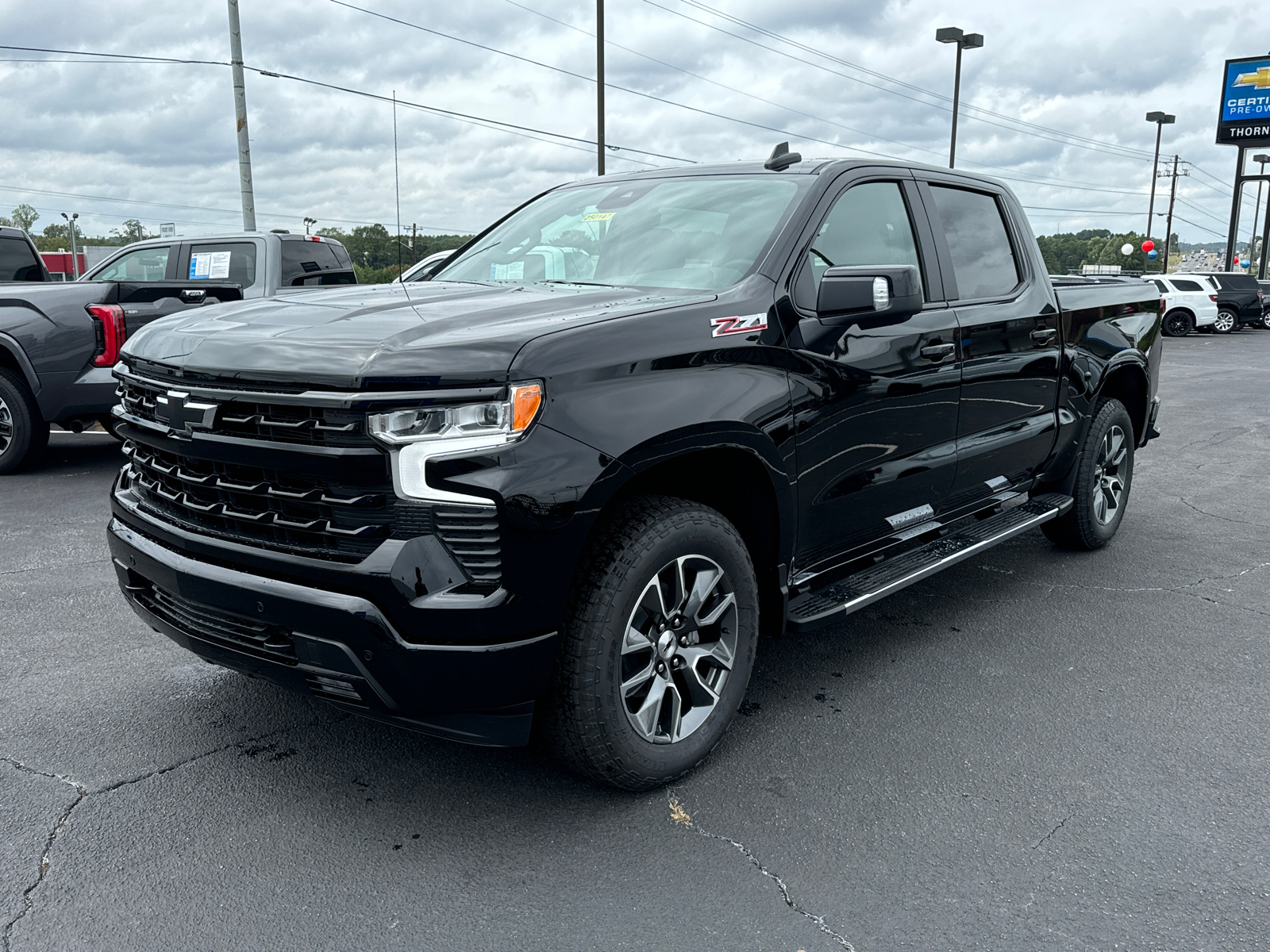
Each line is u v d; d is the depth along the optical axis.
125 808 2.78
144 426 2.85
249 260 8.81
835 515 3.38
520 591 2.43
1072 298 4.88
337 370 2.38
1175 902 2.37
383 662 2.40
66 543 5.41
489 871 2.50
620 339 2.65
